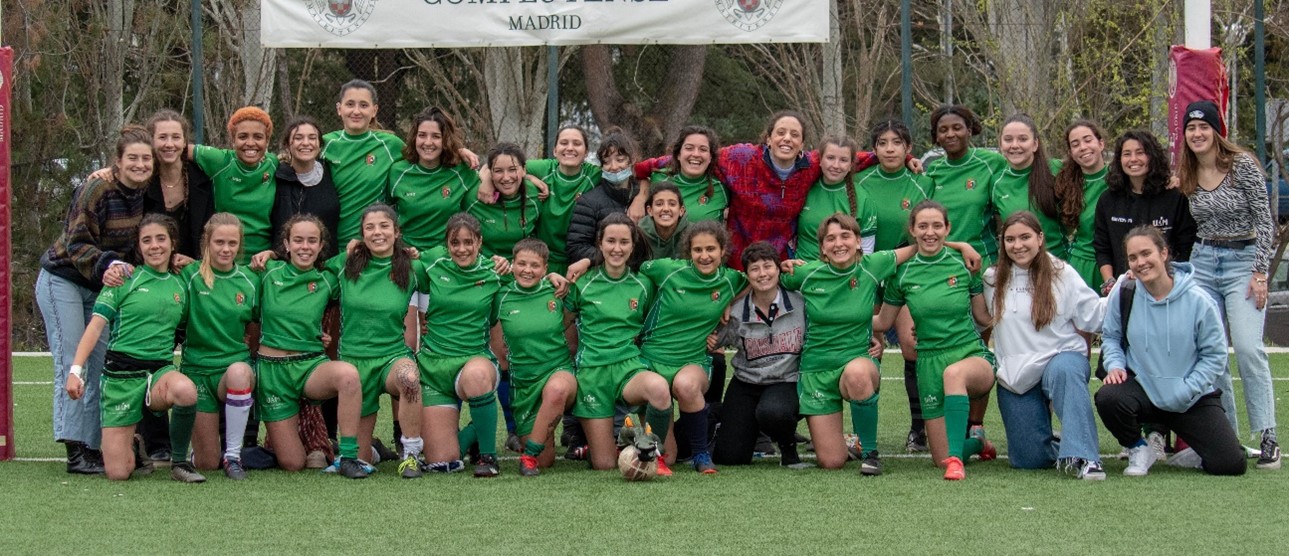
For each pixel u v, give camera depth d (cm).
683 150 675
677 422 656
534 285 631
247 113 642
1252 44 1650
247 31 1459
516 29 923
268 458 631
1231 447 595
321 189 668
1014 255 616
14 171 1407
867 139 1457
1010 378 621
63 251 614
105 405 592
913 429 691
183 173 639
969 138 707
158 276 600
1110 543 466
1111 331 615
